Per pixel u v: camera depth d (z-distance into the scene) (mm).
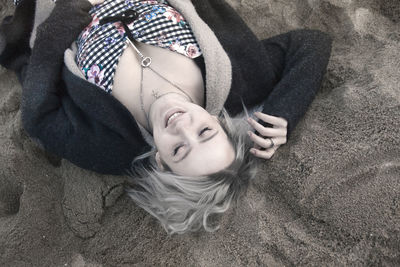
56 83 1741
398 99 1646
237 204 1603
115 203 1792
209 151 1455
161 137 1475
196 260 1591
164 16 1665
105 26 1664
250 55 1766
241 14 2160
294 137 1670
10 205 1904
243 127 1612
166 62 1642
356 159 1550
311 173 1542
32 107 1657
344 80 1868
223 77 1611
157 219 1701
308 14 2123
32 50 1720
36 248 1742
